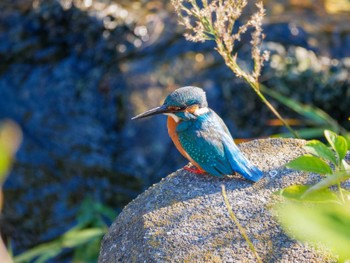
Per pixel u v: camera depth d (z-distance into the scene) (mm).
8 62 12492
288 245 5293
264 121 11445
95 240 10516
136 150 11320
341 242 2123
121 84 11641
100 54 12109
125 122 11430
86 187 11641
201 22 6914
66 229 11781
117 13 12320
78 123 11719
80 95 11820
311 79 11531
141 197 6344
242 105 11445
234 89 11445
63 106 11875
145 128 11328
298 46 11859
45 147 11781
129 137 11391
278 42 11891
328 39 12109
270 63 11516
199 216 5762
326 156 4938
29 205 11883
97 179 11555
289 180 6129
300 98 11531
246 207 5789
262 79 11445
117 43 12102
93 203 11398
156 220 5801
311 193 4133
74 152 11625
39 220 11930
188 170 6586
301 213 2184
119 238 6062
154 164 11266
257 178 6102
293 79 11484
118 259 5832
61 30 12438
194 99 6719
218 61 11766
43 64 12312
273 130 11414
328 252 5180
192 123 6641
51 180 11773
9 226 12070
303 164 4715
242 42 11805
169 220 5766
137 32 12141
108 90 11695
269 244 5340
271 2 12945
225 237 5473
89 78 11922
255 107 11453
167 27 12266
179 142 6719
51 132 11812
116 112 11531
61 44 12414
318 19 12672
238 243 5395
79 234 9820
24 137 11883
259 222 5578
